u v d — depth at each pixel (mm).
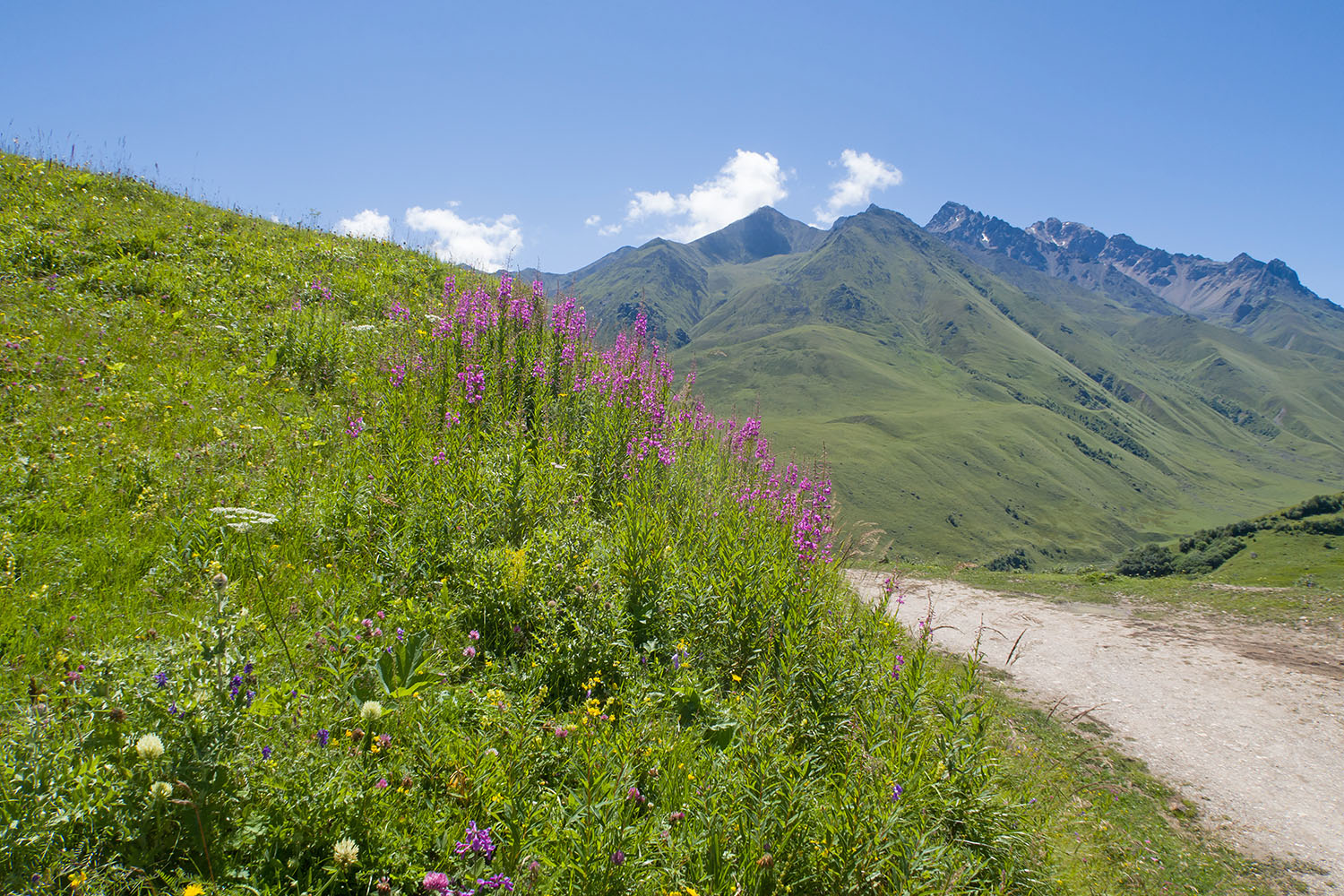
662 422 9867
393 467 6965
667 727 4516
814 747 4766
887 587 6867
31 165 16531
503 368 10156
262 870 2912
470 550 5852
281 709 3623
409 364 10031
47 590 4613
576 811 3418
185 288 12562
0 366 8125
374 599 5309
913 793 4355
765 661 5445
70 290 11383
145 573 5219
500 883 3021
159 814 2846
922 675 5387
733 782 3938
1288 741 8375
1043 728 8164
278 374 10281
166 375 9148
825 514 7477
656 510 7273
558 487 7289
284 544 5863
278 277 14250
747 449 10430
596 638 5082
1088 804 6344
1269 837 6539
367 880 2936
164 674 3246
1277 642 11836
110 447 6914
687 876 3402
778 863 3604
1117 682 9961
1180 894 5328
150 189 17578
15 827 2578
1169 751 8039
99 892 2602
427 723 3928
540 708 4477
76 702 3289
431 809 3322
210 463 7016
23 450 6582
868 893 3715
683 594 5934
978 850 4477
